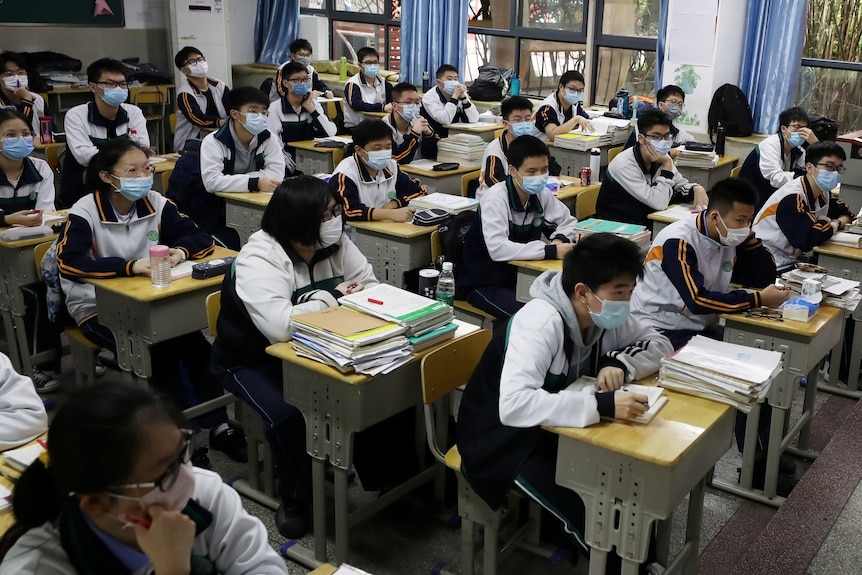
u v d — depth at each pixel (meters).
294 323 2.22
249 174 4.28
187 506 1.15
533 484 1.92
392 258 3.79
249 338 2.46
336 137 5.89
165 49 8.25
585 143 5.59
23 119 3.49
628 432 1.79
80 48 7.65
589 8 6.96
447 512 2.62
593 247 1.91
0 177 3.51
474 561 2.40
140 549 1.08
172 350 2.92
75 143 4.73
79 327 2.99
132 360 2.80
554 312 1.97
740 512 2.71
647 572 2.04
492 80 7.25
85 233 2.92
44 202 3.64
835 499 2.62
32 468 1.03
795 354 2.55
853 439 3.00
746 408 1.92
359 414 2.11
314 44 8.71
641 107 6.15
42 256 3.13
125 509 1.02
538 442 1.97
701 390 1.96
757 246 2.88
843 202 3.92
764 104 6.12
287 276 2.46
